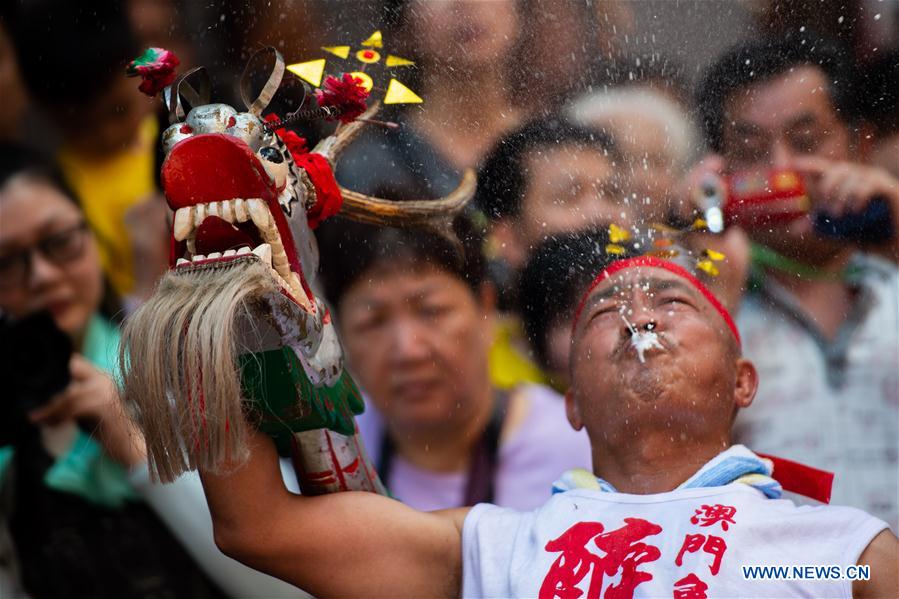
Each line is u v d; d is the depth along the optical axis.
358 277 8.48
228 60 9.45
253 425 5.87
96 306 8.59
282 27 9.39
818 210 8.69
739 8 9.26
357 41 9.33
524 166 8.72
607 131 8.87
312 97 5.78
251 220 5.32
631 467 6.61
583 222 8.61
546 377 8.65
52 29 9.28
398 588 6.34
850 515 6.23
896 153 8.90
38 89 9.30
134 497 7.65
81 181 9.17
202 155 5.17
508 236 8.62
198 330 5.25
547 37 9.28
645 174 8.77
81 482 7.61
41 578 7.55
